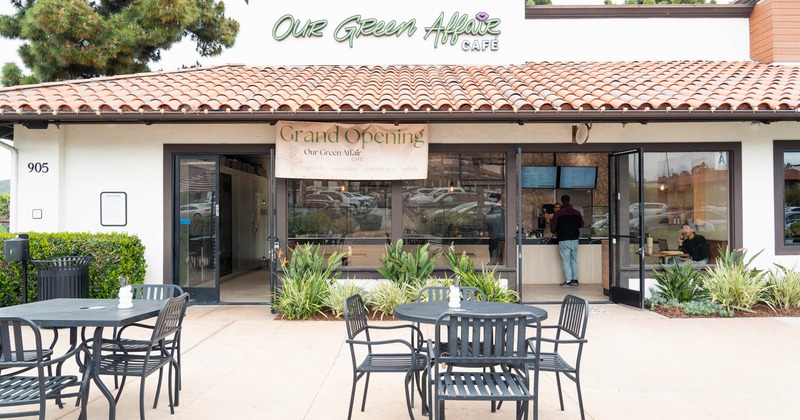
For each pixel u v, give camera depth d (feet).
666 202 29.84
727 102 25.72
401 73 34.22
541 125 29.50
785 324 24.36
